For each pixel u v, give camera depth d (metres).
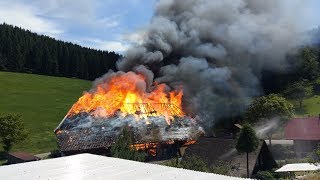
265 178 35.41
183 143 58.62
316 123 59.91
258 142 38.12
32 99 99.06
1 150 58.56
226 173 35.41
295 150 57.00
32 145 62.75
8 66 136.12
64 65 143.62
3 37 138.25
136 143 52.41
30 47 141.88
